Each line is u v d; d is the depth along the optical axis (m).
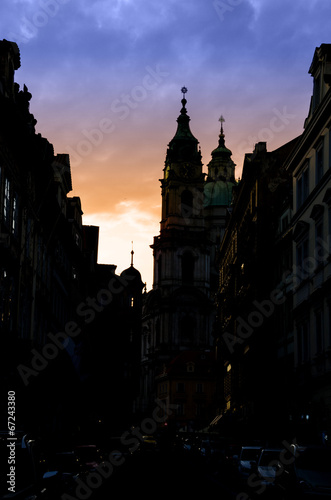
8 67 37.47
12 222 37.31
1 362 34.31
